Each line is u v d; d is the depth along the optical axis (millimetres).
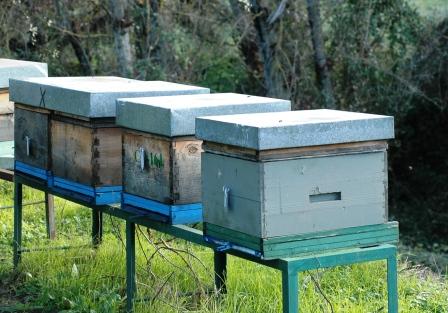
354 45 18812
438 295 6730
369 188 4824
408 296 6672
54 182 6406
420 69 19438
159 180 5359
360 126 4715
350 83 19188
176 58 18156
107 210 5934
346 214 4770
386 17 18750
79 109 5891
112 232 8227
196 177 5309
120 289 6414
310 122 4602
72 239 8062
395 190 21266
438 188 20906
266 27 18266
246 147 4547
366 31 18625
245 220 4668
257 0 18000
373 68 18781
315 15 18641
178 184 5262
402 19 18750
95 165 5879
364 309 6082
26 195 9852
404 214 20531
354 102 19094
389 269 4938
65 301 6203
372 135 4762
